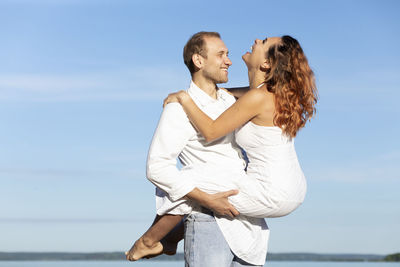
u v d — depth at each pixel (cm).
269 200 271
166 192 271
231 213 272
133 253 300
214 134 270
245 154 300
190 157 280
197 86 291
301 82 279
